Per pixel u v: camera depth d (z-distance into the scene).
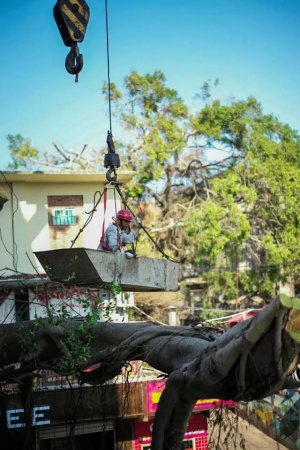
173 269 10.42
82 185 21.55
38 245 21.03
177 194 37.12
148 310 30.62
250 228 33.09
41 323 9.30
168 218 35.94
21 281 10.74
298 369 11.30
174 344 8.86
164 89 36.22
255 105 36.16
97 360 9.46
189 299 35.91
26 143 36.34
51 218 21.27
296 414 19.03
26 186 21.25
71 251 8.84
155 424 8.66
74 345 9.12
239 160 36.28
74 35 10.26
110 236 9.85
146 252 32.56
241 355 7.24
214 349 7.70
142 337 9.18
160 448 8.74
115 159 9.97
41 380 14.85
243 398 7.77
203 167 36.94
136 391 16.08
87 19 10.45
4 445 12.59
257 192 34.38
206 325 10.25
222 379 7.73
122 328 9.54
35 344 9.34
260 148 35.06
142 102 36.47
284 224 34.03
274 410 20.75
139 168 34.31
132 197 34.69
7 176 20.62
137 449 16.73
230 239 32.00
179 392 8.28
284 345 7.22
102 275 8.99
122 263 9.32
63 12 10.22
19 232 20.89
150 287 9.86
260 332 7.04
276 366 7.24
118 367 9.47
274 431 20.61
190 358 8.49
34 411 14.59
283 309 6.80
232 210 32.12
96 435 16.73
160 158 34.38
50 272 9.25
